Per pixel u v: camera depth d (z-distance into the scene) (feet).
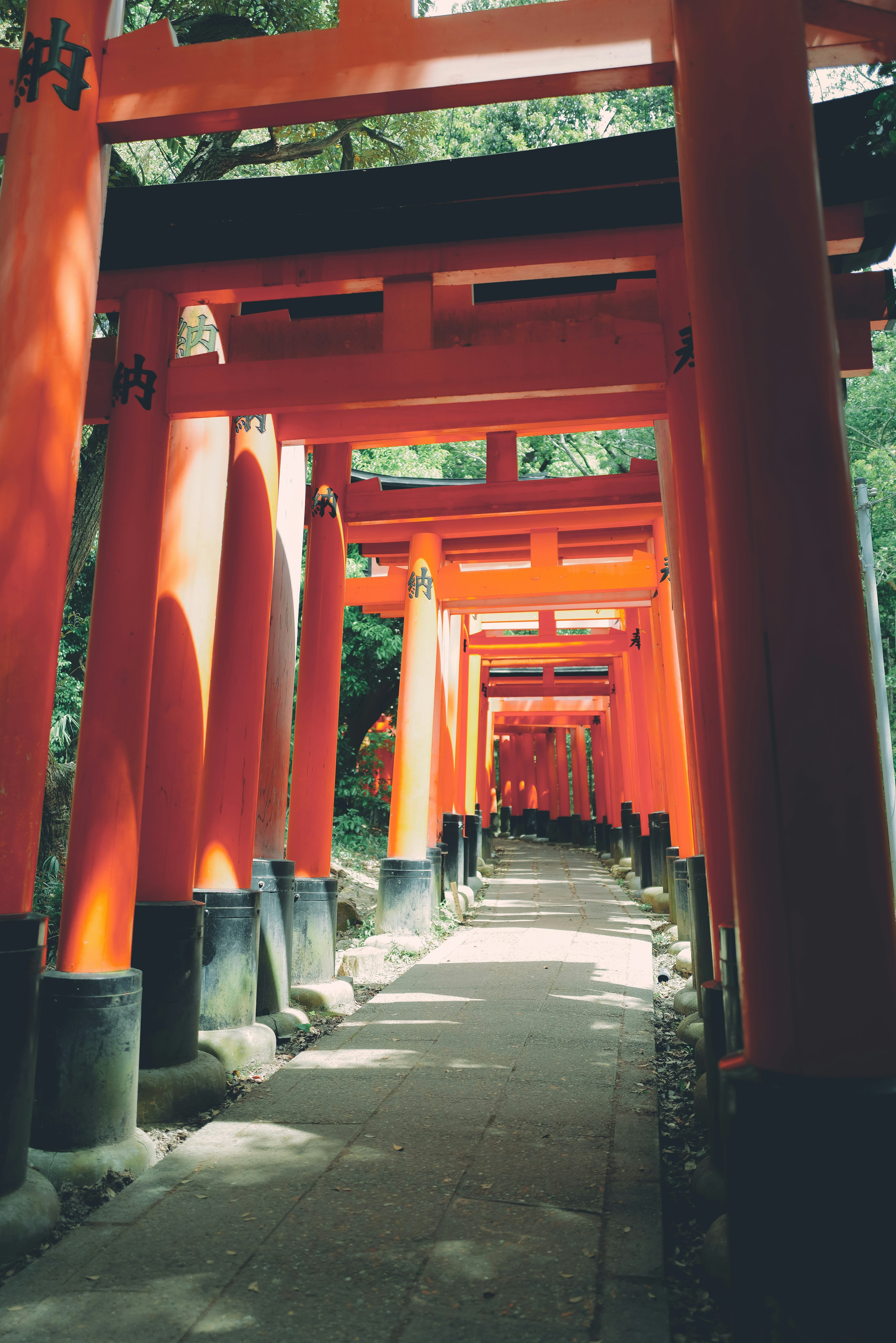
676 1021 23.02
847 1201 7.55
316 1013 24.72
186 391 18.07
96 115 14.88
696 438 17.17
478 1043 19.84
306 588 30.04
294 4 34.01
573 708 84.07
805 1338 7.50
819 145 16.72
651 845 52.34
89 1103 13.80
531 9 14.49
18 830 12.51
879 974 8.17
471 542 43.19
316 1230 11.07
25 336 13.62
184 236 18.15
